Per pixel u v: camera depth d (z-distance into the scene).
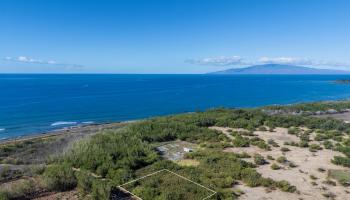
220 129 42.94
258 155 29.19
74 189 20.48
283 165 26.95
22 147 36.56
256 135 39.41
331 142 35.69
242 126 44.12
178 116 50.59
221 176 23.08
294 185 22.25
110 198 18.98
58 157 27.55
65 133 48.41
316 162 28.05
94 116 70.50
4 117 66.38
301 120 48.09
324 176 24.41
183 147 32.78
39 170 23.62
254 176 23.06
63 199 19.00
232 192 20.20
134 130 38.62
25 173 23.42
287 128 44.53
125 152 28.03
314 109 65.94
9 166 25.77
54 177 20.67
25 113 72.19
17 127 56.28
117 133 36.56
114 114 73.75
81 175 21.59
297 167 26.50
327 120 47.91
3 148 35.22
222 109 57.91
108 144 30.39
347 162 26.91
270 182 22.12
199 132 38.72
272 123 46.19
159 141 35.25
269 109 66.00
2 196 18.17
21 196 19.19
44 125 58.69
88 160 25.59
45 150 34.09
